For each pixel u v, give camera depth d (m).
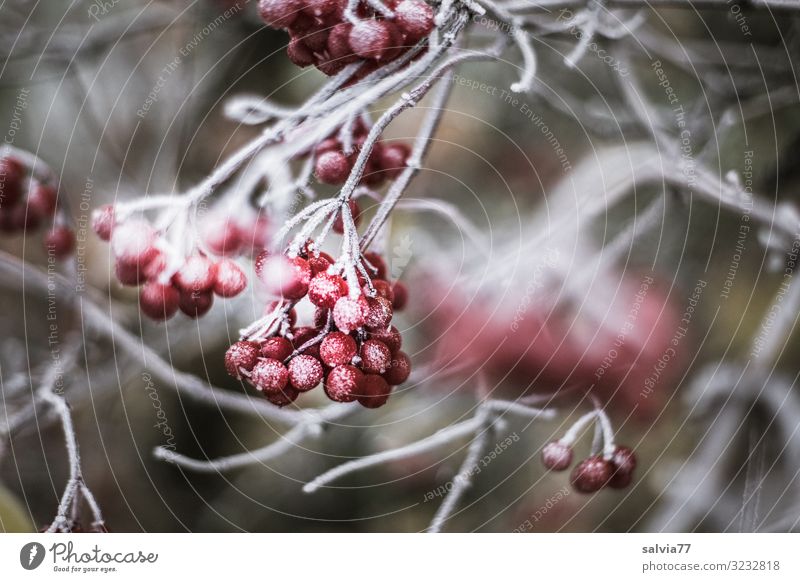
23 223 0.55
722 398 0.58
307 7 0.42
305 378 0.41
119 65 0.65
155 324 0.60
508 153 0.61
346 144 0.44
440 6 0.43
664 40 0.63
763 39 0.62
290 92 0.62
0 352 0.64
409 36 0.42
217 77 0.62
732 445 0.57
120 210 0.44
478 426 0.51
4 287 0.62
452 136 0.60
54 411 0.57
